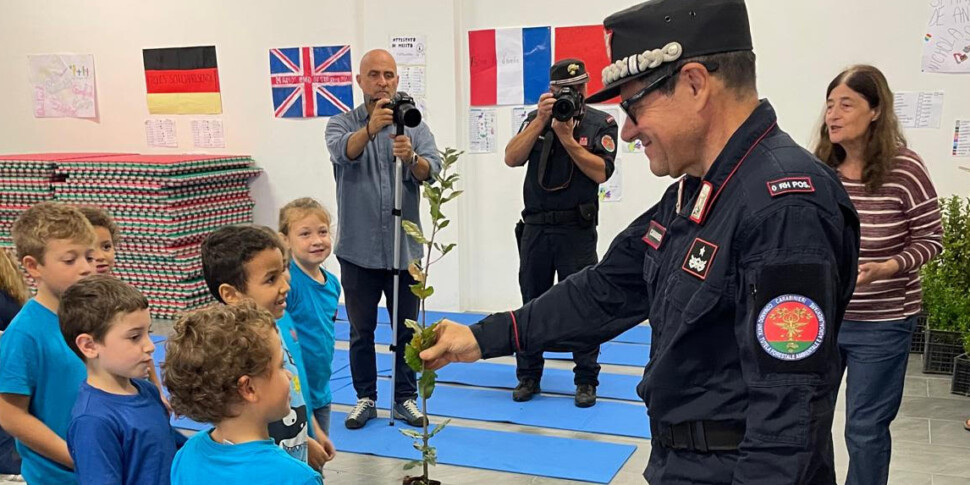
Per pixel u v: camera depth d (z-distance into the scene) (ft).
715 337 3.96
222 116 20.44
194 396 4.66
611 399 12.96
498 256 18.67
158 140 21.24
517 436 11.55
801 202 3.62
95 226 7.88
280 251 7.04
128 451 5.83
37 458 6.60
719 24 3.88
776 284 3.56
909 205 7.77
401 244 11.67
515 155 12.31
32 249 6.66
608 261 5.16
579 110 11.55
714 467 4.01
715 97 3.94
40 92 22.08
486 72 17.92
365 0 18.29
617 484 10.01
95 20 21.13
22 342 6.48
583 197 12.30
